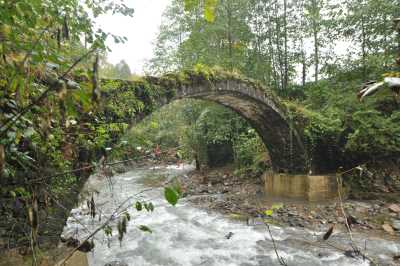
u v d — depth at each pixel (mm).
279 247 6527
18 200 2340
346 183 10281
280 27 15008
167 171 16859
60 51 1681
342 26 12195
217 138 14414
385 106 9914
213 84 7230
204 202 10609
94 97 1450
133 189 12164
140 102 5117
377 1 10508
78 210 7812
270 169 12195
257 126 10656
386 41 10992
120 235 1961
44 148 2258
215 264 5809
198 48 13195
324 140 10297
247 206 9719
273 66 15414
